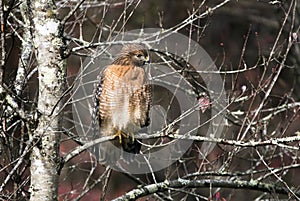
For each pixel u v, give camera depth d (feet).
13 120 37.99
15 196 34.86
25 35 40.65
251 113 44.14
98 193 52.47
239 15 69.36
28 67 38.63
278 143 35.55
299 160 49.55
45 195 32.94
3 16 31.35
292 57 61.52
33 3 33.91
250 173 39.91
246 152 47.32
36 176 33.06
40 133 33.01
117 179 60.34
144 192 38.01
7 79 43.16
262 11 69.51
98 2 53.88
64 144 49.90
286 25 64.75
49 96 33.24
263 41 66.28
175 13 65.57
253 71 59.16
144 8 63.57
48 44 33.50
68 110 46.42
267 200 41.86
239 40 68.44
